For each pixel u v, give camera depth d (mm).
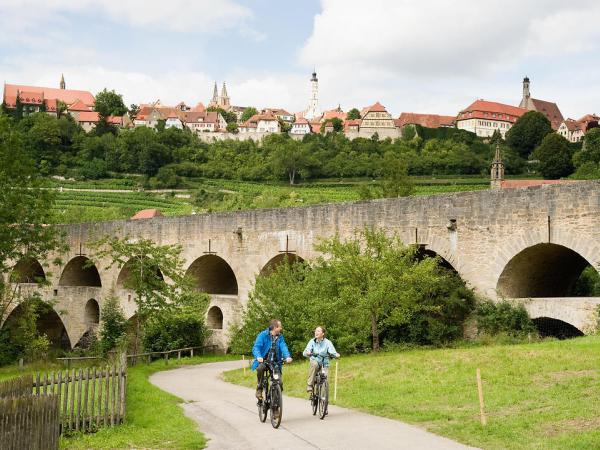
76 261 61312
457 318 32156
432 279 30297
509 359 20953
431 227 34125
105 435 16062
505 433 13359
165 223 52094
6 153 40906
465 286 32219
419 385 19203
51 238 43438
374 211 36906
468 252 32406
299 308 32312
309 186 147375
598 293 37938
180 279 43188
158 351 43719
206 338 46594
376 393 19141
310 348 17125
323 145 186000
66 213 103625
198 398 22453
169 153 173875
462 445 12883
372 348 32250
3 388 15031
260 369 16453
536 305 29391
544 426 13672
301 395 21297
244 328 35312
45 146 168625
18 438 13875
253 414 18188
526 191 30125
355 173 151625
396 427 14781
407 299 29922
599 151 127062
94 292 58250
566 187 28547
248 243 45281
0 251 41281
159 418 17875
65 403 16312
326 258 39438
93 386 16766
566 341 24484
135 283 42375
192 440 14883
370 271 30766
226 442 14617
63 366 39094
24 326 45188
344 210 38531
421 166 146500
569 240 28359
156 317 43062
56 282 62406
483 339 29984
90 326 58594
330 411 17500
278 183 154375
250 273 45000
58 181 152875
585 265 35844
